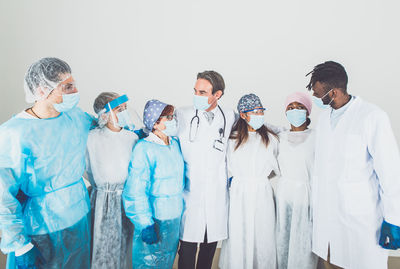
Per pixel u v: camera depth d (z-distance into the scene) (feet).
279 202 5.29
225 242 5.55
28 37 8.75
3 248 3.57
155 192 4.68
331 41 8.30
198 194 5.06
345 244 4.45
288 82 8.55
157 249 4.70
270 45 8.49
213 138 5.13
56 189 4.11
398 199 3.96
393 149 4.03
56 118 4.09
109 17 8.69
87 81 8.82
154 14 8.65
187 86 8.79
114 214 4.75
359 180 4.32
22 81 8.82
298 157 5.12
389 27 8.05
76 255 4.39
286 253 5.24
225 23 8.55
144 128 4.96
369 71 8.24
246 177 5.30
